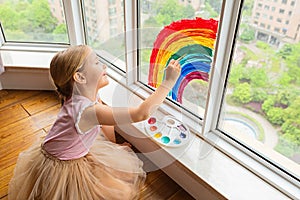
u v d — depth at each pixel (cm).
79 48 95
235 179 102
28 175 103
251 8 86
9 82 162
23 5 154
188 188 115
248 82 98
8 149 131
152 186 118
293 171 100
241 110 105
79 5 146
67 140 96
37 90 164
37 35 164
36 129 141
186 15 101
